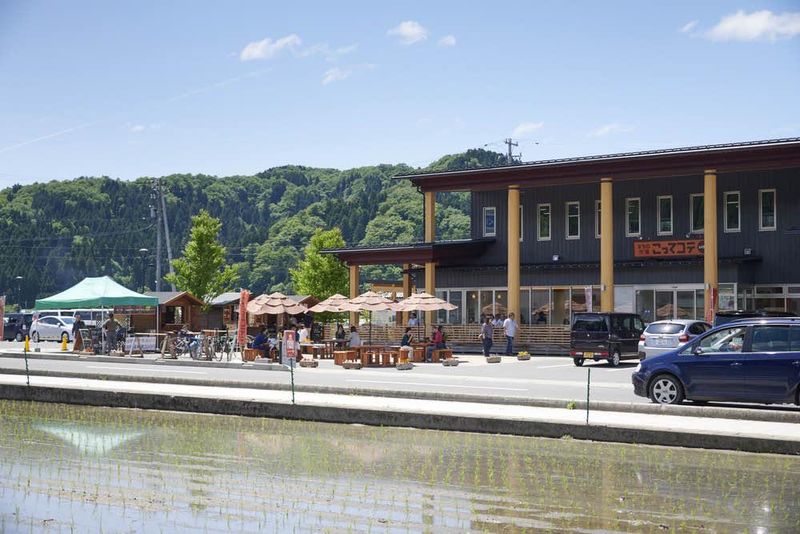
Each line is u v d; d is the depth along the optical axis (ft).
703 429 50.90
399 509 35.45
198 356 126.82
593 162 146.00
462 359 133.80
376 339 160.97
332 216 561.84
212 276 228.02
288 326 152.56
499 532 32.12
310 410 62.39
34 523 33.58
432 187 164.45
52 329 193.57
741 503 36.60
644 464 45.34
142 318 165.58
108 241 612.29
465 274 167.53
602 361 126.31
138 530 32.58
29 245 565.53
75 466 44.39
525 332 149.28
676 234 155.53
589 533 31.94
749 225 148.36
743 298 143.23
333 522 33.55
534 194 170.19
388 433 56.54
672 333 97.45
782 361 58.95
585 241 165.07
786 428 52.65
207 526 33.04
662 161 141.59
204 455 47.75
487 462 45.80
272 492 38.50
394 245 164.96
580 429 53.36
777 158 134.10
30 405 72.28
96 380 87.76
